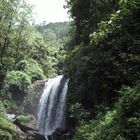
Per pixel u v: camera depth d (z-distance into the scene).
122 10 13.52
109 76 15.56
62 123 27.33
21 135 23.62
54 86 32.75
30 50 37.88
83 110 16.98
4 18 33.78
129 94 11.45
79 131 14.82
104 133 11.78
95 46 17.41
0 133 21.12
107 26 14.02
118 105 12.05
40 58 48.28
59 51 55.91
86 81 18.41
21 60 40.12
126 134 10.74
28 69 40.78
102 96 16.91
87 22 21.72
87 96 18.36
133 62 14.18
